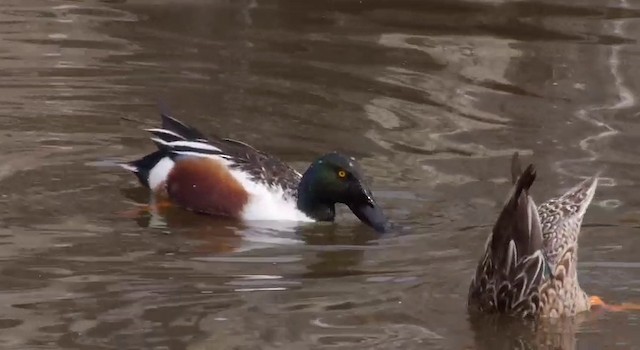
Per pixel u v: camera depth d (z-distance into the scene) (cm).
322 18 2041
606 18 2033
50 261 1252
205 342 1082
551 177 1486
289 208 1417
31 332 1095
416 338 1103
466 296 1194
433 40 1952
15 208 1378
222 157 1441
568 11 2067
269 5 2089
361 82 1789
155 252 1294
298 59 1869
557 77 1814
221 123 1639
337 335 1103
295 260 1289
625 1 2102
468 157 1550
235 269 1255
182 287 1201
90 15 2031
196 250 1305
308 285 1217
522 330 1125
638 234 1342
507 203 1129
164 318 1132
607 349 1090
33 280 1205
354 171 1395
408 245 1327
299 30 1988
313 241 1349
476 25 2017
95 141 1579
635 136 1617
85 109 1673
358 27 2006
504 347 1091
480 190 1461
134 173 1484
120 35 1945
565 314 1154
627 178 1491
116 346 1071
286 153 1555
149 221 1386
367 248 1324
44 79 1764
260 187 1422
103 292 1183
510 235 1130
